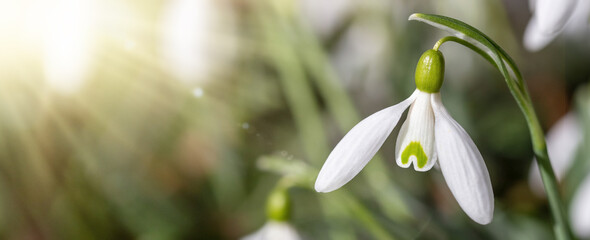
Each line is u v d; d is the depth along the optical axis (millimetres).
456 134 178
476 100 429
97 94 435
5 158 432
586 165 309
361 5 391
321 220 311
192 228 404
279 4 342
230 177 415
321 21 395
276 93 425
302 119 345
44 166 436
